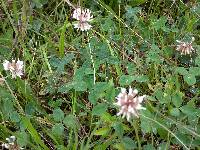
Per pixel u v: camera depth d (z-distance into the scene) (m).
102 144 0.14
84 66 0.16
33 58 0.16
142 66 0.16
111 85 0.14
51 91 0.16
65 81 0.16
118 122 0.14
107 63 0.16
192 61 0.16
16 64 0.15
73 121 0.14
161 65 0.16
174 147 0.14
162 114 0.14
